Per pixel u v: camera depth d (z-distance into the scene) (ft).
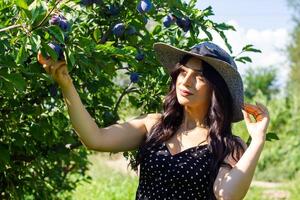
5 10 8.95
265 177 45.57
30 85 10.92
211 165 8.73
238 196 8.44
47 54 8.35
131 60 9.71
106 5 10.69
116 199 31.63
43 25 8.27
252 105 8.80
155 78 12.05
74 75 11.12
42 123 11.60
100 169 40.93
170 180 8.82
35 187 13.47
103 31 11.10
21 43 8.14
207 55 8.92
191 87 8.89
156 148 9.03
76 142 12.75
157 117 9.42
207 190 8.78
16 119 11.59
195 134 9.04
